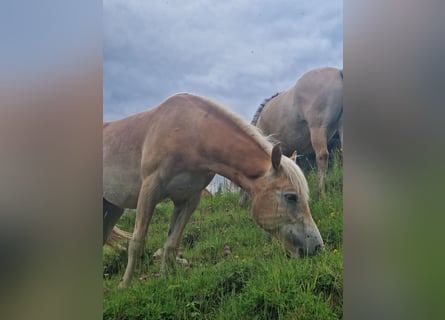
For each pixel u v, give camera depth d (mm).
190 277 2979
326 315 2957
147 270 2994
